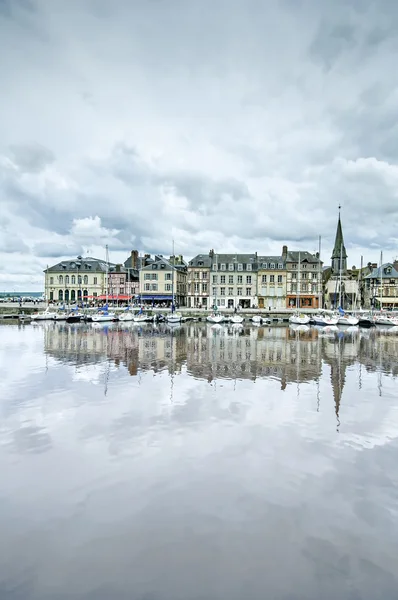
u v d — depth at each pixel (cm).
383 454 949
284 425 1149
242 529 654
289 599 511
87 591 523
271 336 4059
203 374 1906
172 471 859
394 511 708
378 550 604
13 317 7100
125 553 597
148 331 4591
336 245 9131
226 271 8356
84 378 1792
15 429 1109
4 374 1881
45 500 743
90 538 633
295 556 591
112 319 6284
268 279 8294
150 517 689
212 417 1218
